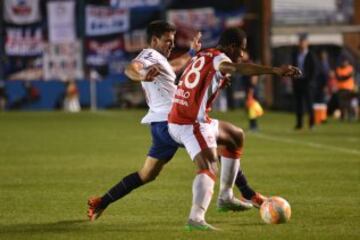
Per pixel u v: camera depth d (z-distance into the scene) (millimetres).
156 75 24625
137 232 25344
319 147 53188
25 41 103750
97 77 104812
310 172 39938
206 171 25078
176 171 40500
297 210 29109
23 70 104125
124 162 45219
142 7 103812
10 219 27828
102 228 26094
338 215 28125
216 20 102750
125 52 104625
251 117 66938
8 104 104000
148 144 56125
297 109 68688
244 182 28219
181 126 25438
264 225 26344
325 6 107688
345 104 82438
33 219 27781
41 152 51000
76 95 102000
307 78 67375
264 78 102188
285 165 43031
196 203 25094
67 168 42469
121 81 105062
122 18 104125
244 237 24328
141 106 105562
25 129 71000
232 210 28281
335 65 102312
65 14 103750
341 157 46938
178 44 101812
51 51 104000
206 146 25078
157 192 33531
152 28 27062
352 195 32656
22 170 41656
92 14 104000
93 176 39219
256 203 28234
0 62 103625
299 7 107250
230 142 27406
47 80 104250
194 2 102750
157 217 28016
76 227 26312
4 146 55250
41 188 35156
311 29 107500
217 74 25094
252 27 105562
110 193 27062
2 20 103312
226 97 99688
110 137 62125
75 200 31844
